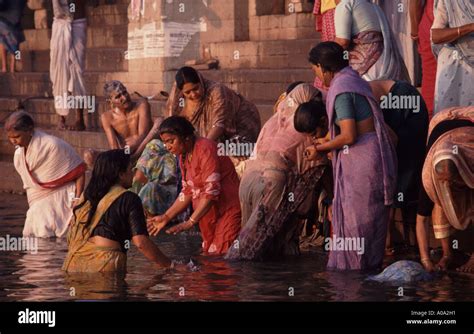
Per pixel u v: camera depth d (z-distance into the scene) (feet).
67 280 32.76
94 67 71.56
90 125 62.13
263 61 60.59
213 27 63.46
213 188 37.11
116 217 33.71
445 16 37.04
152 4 62.44
